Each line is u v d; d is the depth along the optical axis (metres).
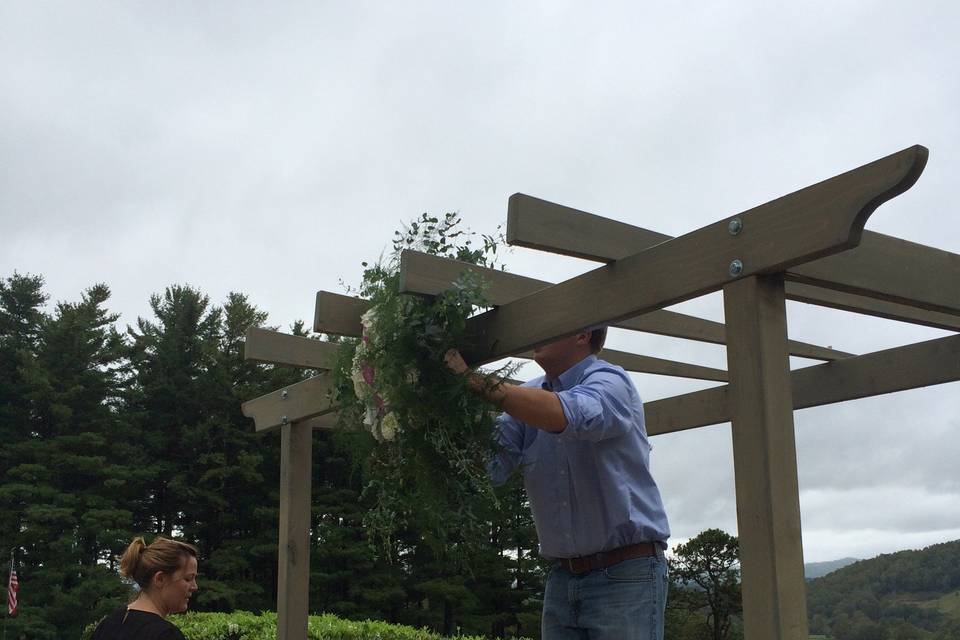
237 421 25.30
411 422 2.67
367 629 6.91
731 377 1.91
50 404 23.36
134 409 24.98
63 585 22.20
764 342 1.86
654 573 2.49
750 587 1.79
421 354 2.66
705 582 15.12
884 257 2.17
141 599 2.74
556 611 2.61
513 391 2.37
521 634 21.69
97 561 23.56
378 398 2.83
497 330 2.65
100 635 2.60
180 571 2.78
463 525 2.64
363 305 3.17
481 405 2.53
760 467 1.81
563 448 2.56
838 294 2.97
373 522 2.87
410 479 2.79
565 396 2.33
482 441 2.60
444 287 2.64
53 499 22.62
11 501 22.09
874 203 1.65
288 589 4.16
